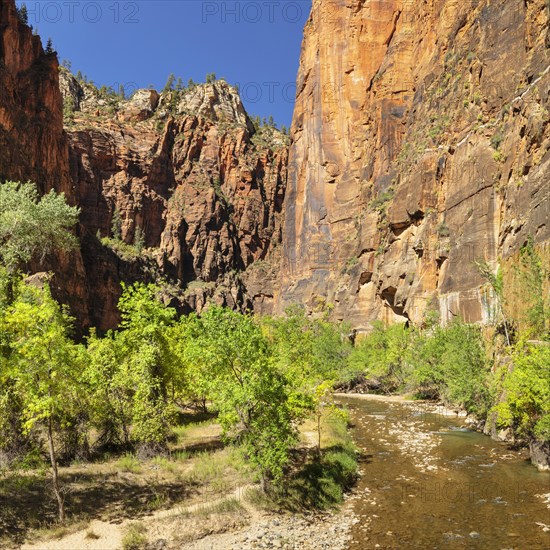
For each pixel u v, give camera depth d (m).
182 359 23.30
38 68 95.12
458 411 40.22
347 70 121.38
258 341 16.30
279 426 16.02
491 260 52.06
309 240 121.69
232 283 162.75
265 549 12.94
